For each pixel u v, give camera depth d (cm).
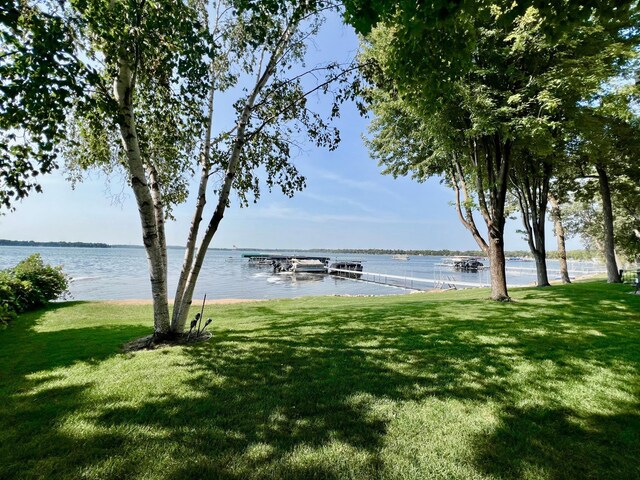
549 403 361
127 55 496
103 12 395
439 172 1405
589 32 809
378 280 4038
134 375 440
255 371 452
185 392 387
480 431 309
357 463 263
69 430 306
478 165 1088
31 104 342
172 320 621
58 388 400
